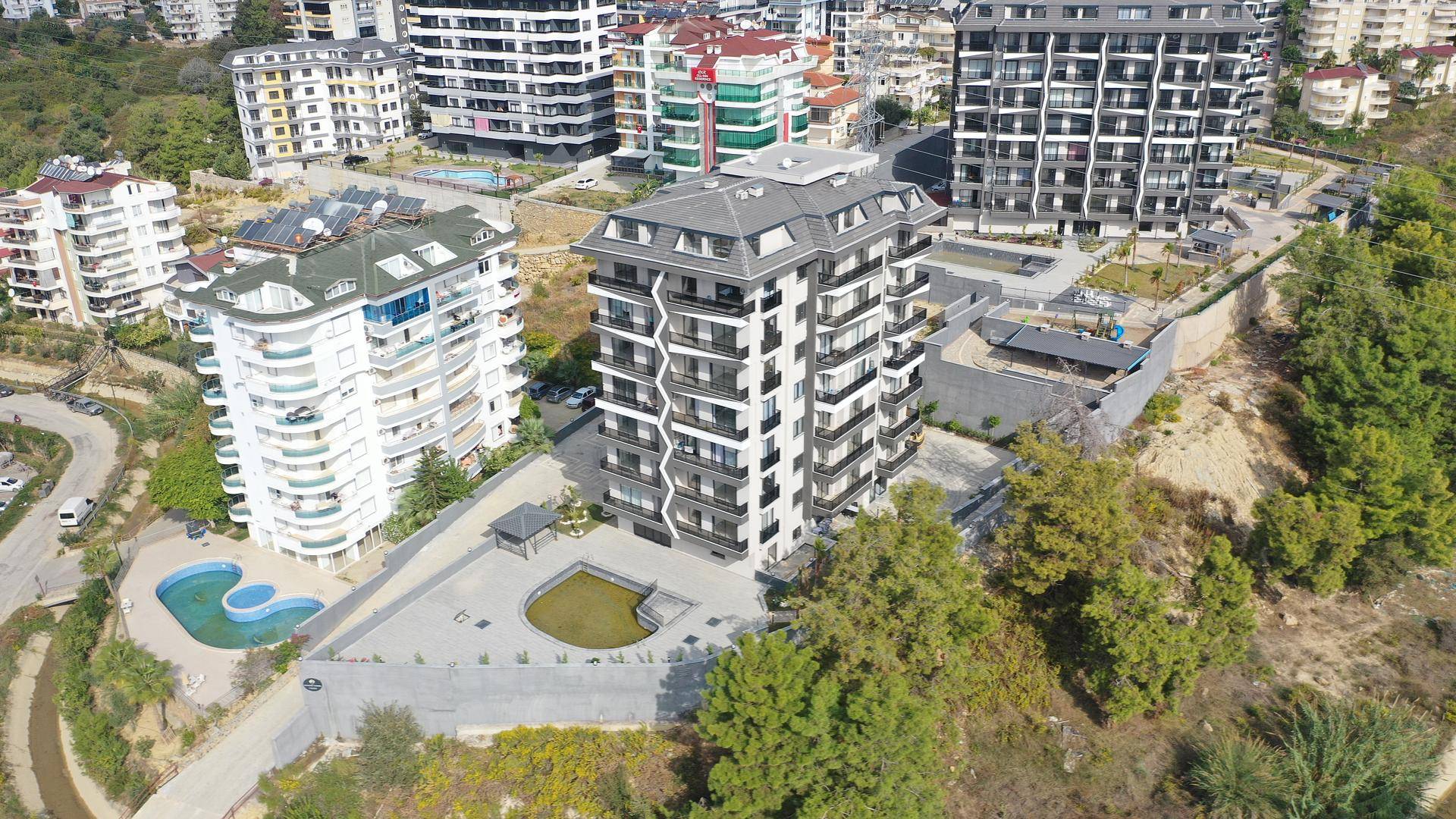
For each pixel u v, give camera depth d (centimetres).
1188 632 7231
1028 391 9531
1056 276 11800
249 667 7712
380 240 8812
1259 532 8669
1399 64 19550
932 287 11550
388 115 18138
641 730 7188
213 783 7106
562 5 15375
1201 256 12231
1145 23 11925
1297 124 17688
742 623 7638
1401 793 7125
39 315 14512
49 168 14175
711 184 8019
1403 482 8944
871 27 19325
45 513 10656
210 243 15725
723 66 13275
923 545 7081
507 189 14850
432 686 7119
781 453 7969
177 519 9925
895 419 8906
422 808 6750
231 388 8456
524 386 11269
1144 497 8906
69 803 7425
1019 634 7731
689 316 7419
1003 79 12444
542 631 7594
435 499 8950
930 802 6138
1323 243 10769
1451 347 9719
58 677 8325
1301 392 10312
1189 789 7062
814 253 7500
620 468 8431
